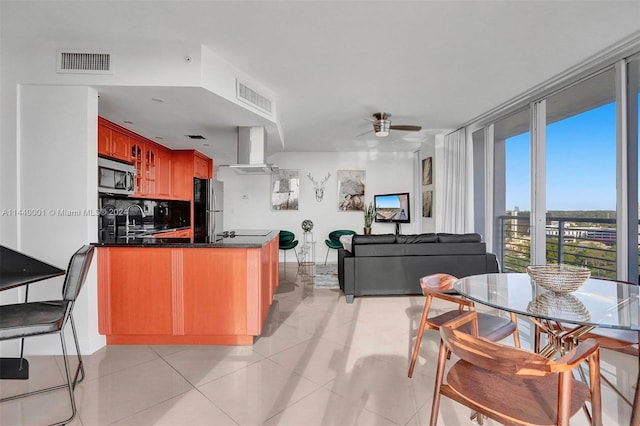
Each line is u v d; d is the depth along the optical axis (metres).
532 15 2.20
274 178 7.30
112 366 2.38
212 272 2.73
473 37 2.47
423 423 1.73
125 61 2.54
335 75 3.15
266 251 3.21
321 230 7.31
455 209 5.38
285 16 2.18
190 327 2.72
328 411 1.83
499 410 1.18
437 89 3.55
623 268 2.75
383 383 2.12
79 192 2.57
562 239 3.92
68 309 1.87
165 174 5.15
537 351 2.14
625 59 2.76
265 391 2.03
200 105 3.02
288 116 4.55
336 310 3.70
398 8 2.11
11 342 2.54
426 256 4.04
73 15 2.16
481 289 1.96
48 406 1.88
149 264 2.72
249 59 2.81
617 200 2.83
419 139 6.12
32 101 2.56
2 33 2.41
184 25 2.29
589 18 2.24
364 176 7.34
